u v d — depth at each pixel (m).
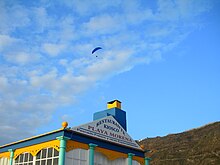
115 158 27.27
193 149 89.50
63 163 22.17
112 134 27.88
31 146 25.56
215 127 97.75
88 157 24.55
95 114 31.38
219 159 76.31
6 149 28.31
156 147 103.69
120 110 31.28
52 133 23.86
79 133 24.23
